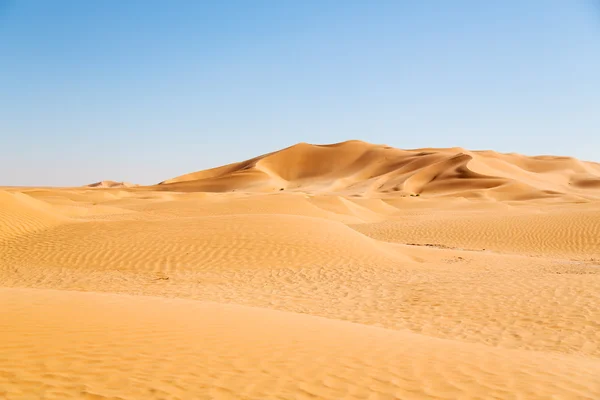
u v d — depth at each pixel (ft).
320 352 20.15
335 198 167.84
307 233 63.52
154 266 52.47
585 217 95.25
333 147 563.48
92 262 53.42
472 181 359.05
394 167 481.87
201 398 14.79
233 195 226.79
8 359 16.37
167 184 468.75
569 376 19.11
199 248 57.67
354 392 16.19
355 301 39.32
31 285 44.75
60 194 217.97
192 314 25.48
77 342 18.72
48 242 59.62
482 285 43.29
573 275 46.85
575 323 31.42
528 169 481.87
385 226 111.65
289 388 16.11
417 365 19.26
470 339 28.84
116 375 15.97
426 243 91.71
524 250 82.02
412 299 39.29
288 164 536.83
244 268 52.08
